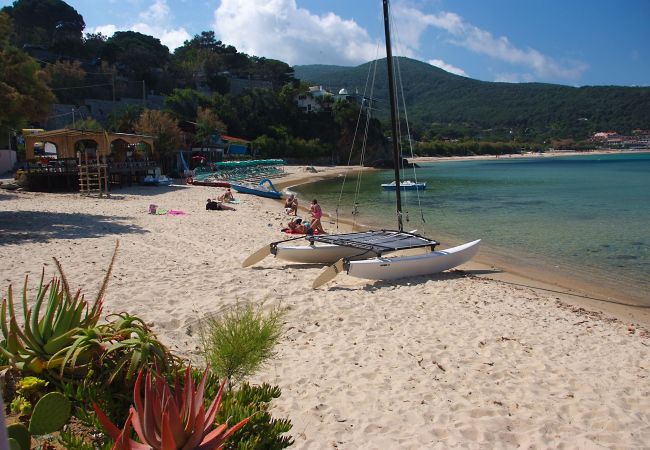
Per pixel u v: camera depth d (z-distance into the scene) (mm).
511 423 5797
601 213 30406
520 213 30703
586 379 7215
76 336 4281
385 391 6441
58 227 16844
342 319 9289
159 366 4164
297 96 117125
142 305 8906
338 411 5832
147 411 2936
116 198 28781
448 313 10086
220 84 106125
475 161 157000
